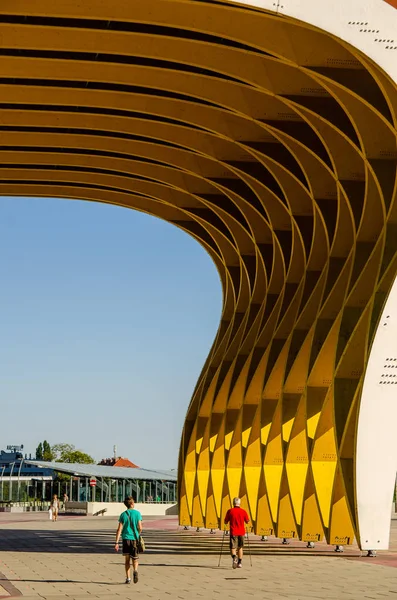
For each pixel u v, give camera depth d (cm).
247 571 1938
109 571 1958
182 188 3744
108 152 3594
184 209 4041
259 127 3002
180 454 4388
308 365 2797
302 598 1419
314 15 1969
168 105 2956
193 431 4250
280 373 3228
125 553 1664
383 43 1998
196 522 4078
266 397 3331
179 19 2194
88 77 2719
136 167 3709
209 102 2842
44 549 2772
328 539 2544
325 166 2773
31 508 7862
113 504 6581
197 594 1492
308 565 2084
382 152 2395
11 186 4112
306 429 2711
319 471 2623
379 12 2002
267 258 3778
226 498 3734
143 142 3322
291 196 3231
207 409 4212
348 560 2231
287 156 3038
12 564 2172
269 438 3153
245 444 3591
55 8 2206
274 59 2242
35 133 3400
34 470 11112
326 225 2967
